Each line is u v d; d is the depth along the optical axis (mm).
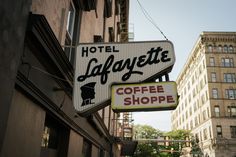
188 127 65938
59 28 6445
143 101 4969
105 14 15281
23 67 4207
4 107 3285
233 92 51688
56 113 5801
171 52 5457
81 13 8719
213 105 50875
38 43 4566
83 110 5043
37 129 4824
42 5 5199
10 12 3451
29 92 4371
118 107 4957
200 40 56094
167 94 4980
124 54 5496
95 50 5551
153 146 58500
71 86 6484
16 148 3986
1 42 3219
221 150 48156
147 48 5523
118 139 21250
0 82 3199
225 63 53812
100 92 5160
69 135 6883
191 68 64750
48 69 5391
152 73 5281
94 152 11688
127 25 30625
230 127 49406
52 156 6184
